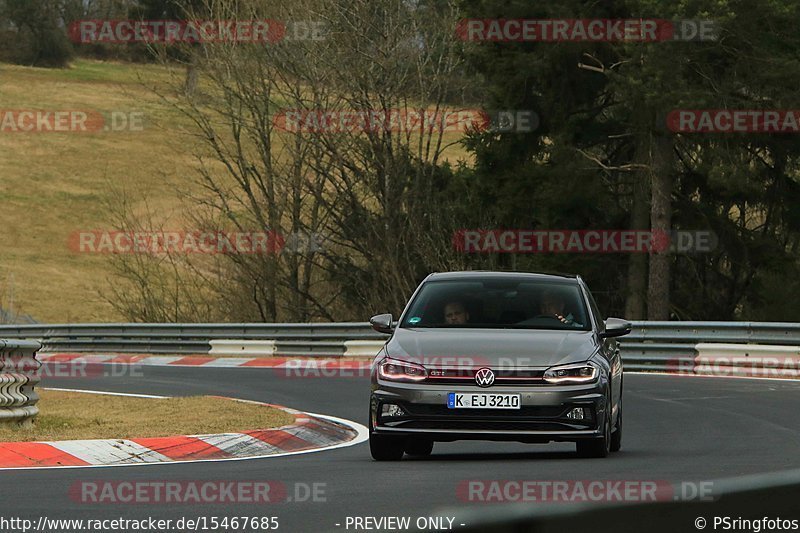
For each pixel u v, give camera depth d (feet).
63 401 213.46
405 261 479.00
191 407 192.54
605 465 121.70
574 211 449.06
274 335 346.13
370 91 458.09
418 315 136.77
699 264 462.60
